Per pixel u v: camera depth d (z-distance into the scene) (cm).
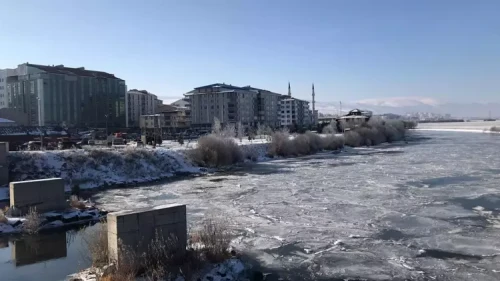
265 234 2725
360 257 2261
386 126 13462
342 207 3531
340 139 10525
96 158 5488
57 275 2000
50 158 5128
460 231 2733
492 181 4784
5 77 15725
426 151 9288
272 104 19700
